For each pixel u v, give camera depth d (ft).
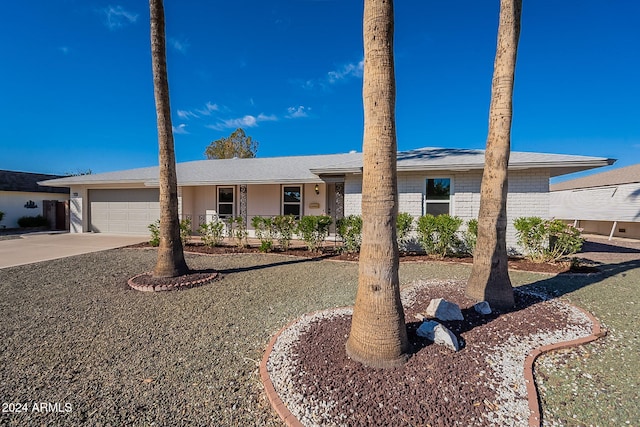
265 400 7.81
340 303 15.34
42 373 9.05
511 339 10.70
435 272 22.22
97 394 8.06
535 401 7.52
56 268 23.75
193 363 9.66
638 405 7.59
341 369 8.59
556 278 20.47
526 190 27.61
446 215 27.61
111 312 14.28
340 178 33.19
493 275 14.20
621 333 11.79
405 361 8.80
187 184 39.63
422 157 32.22
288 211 42.16
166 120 19.45
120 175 47.21
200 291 17.67
